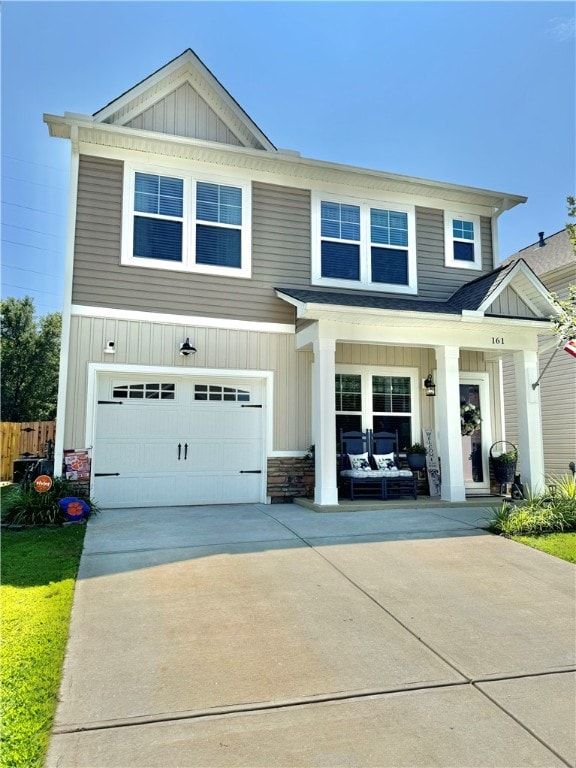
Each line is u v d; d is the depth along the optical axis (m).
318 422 8.30
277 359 9.24
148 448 8.55
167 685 3.10
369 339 8.55
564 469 12.52
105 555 5.51
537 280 9.19
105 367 8.25
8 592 4.38
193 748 2.54
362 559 5.54
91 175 8.48
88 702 2.90
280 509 8.32
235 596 4.47
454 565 5.45
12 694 2.90
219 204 9.19
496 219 11.07
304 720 2.79
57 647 3.44
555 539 6.42
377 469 9.18
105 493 8.28
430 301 10.40
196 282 8.89
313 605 4.33
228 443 8.95
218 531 6.63
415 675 3.28
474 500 9.02
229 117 9.45
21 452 14.30
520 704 2.99
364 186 10.11
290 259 9.52
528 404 9.33
